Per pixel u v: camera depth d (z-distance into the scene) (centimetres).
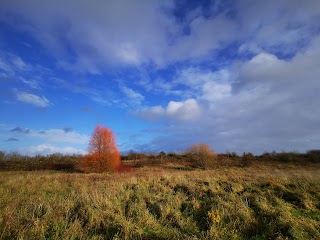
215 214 755
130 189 1112
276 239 613
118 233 637
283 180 1195
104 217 738
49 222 682
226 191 1065
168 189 1093
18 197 1015
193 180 1280
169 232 662
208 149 3612
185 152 4909
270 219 730
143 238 627
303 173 1458
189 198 972
